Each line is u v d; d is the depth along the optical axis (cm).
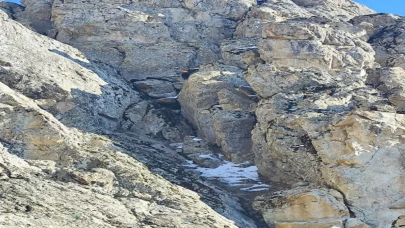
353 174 2423
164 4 4247
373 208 2381
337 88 2962
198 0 4303
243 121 3100
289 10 4191
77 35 3975
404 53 3666
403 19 3988
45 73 3159
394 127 2483
